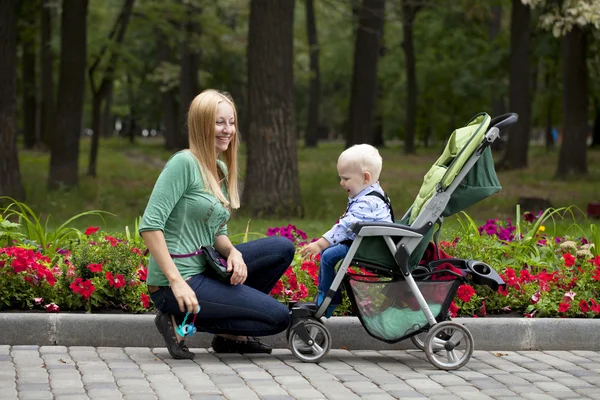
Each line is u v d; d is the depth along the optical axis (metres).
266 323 6.16
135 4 31.02
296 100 63.22
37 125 53.09
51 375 5.65
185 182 6.04
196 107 6.15
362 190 6.25
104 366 5.93
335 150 48.25
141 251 7.70
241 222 16.03
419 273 6.31
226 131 6.21
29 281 6.88
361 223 5.96
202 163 6.14
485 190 6.08
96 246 7.45
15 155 18.11
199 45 29.53
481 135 5.92
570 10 15.48
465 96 40.72
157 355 6.32
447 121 50.94
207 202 6.09
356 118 30.55
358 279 6.17
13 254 6.97
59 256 7.63
